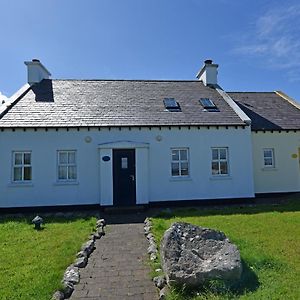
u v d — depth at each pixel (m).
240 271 5.84
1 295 5.43
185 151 16.09
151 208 15.40
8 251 8.01
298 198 17.34
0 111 15.20
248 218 11.57
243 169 16.27
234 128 16.31
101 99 17.42
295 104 21.30
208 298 5.28
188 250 6.25
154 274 6.43
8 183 14.65
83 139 15.19
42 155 14.93
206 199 15.89
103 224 11.70
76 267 6.91
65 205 14.96
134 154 15.53
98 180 15.19
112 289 5.92
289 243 8.01
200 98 18.56
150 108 16.94
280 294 5.28
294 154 18.48
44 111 15.79
